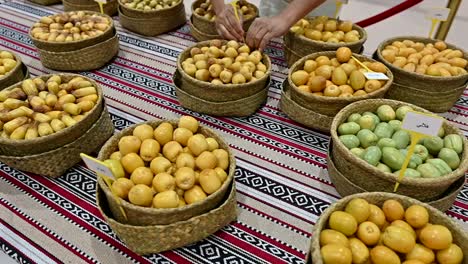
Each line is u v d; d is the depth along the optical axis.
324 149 1.35
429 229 0.87
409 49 1.55
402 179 0.98
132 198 0.93
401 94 1.48
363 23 2.10
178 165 1.03
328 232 0.87
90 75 1.76
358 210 0.90
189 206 0.92
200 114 1.51
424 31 2.94
